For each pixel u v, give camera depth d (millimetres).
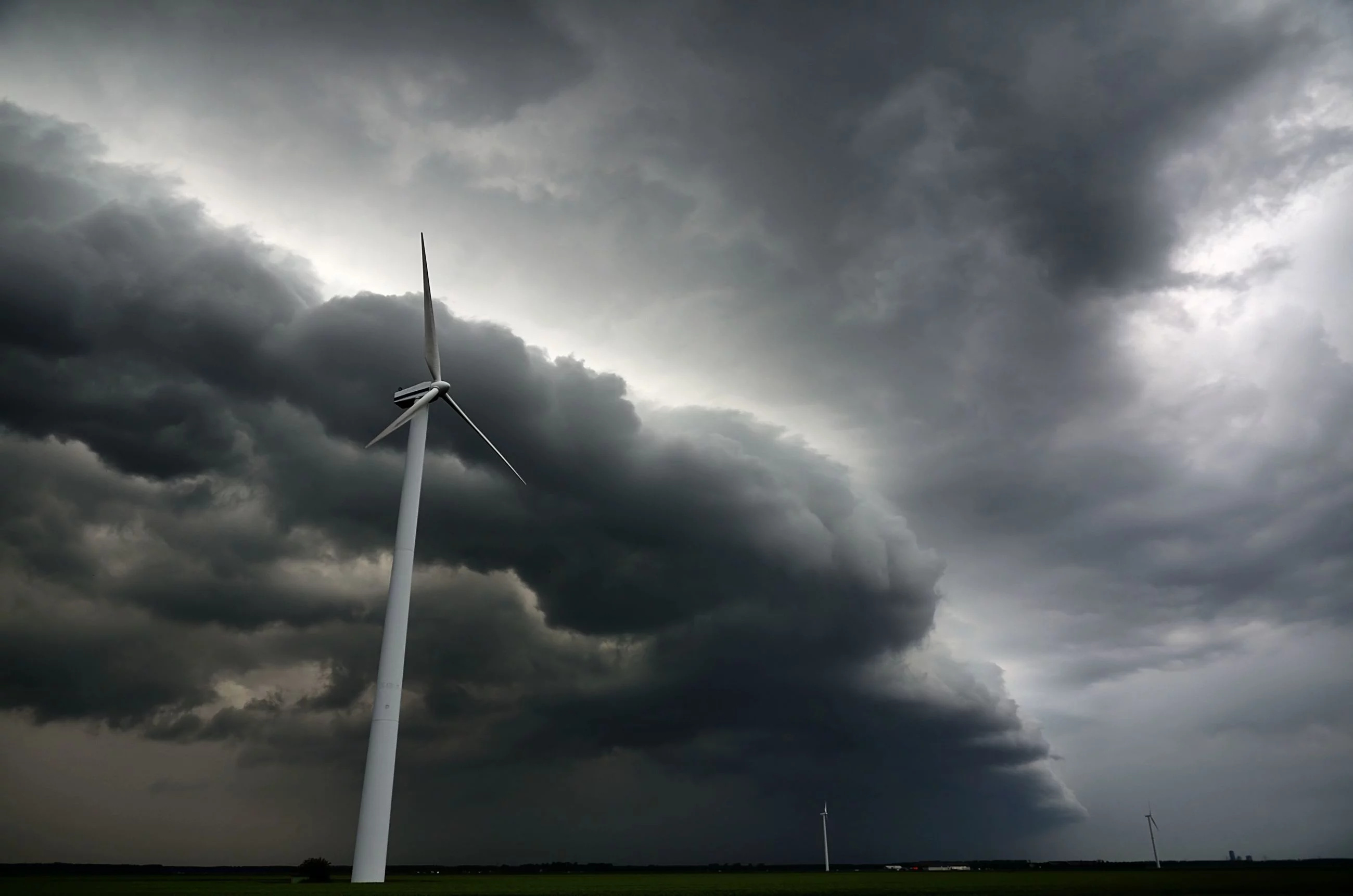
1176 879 75000
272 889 56500
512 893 50250
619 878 108438
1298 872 106750
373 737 62531
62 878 97500
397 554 69062
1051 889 56969
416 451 74500
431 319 79938
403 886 61781
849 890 58188
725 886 72562
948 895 47656
